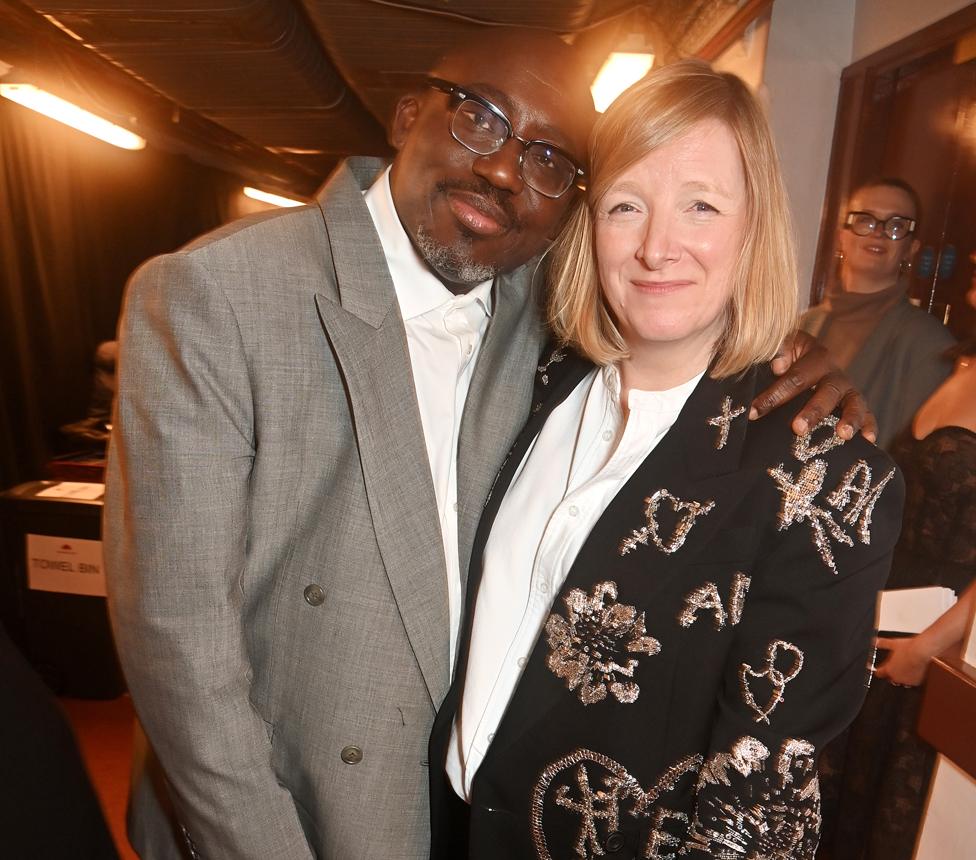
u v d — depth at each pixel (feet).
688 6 7.95
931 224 5.58
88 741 8.66
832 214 7.42
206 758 3.14
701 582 2.87
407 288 3.69
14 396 14.61
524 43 3.44
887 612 5.23
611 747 3.03
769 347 3.02
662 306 2.96
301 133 16.80
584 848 3.13
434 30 9.55
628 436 3.26
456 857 3.83
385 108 13.75
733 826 2.66
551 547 3.30
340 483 3.40
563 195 3.53
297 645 3.44
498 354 4.00
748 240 2.96
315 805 3.51
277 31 9.91
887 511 2.67
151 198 19.94
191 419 3.06
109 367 13.32
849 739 5.71
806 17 7.40
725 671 2.85
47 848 1.89
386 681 3.43
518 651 3.36
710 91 2.81
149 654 3.13
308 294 3.31
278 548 3.37
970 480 4.70
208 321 3.04
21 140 14.99
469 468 3.80
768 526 2.77
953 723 4.16
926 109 5.99
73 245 16.67
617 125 2.92
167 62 11.32
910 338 5.60
